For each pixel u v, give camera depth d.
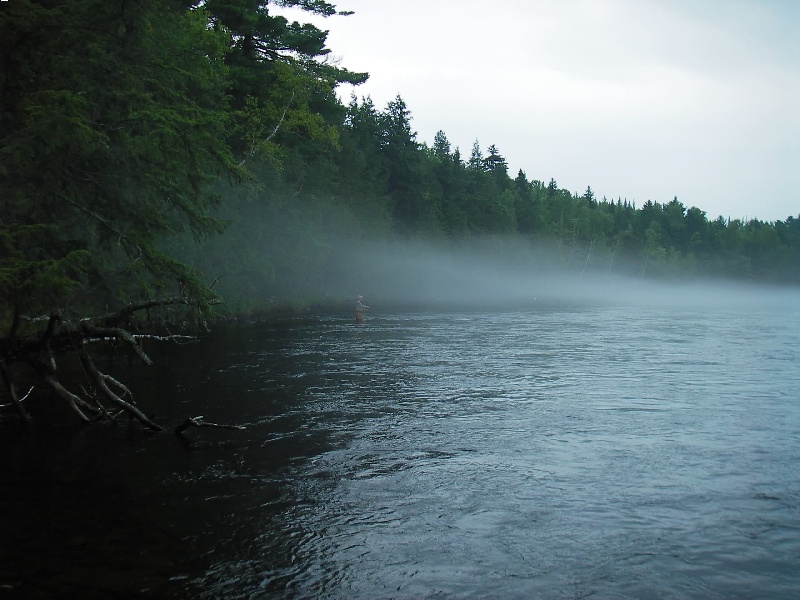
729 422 13.25
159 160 12.80
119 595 6.34
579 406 14.77
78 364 19.94
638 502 8.77
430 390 16.61
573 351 25.03
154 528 7.90
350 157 71.81
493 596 6.36
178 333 30.20
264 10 44.69
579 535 7.73
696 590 6.48
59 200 12.49
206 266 39.12
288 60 44.91
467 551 7.31
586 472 10.02
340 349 25.06
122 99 12.53
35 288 10.04
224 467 10.22
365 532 7.80
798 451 11.15
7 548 7.32
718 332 34.41
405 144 88.12
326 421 13.26
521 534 7.75
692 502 8.78
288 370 19.61
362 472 10.00
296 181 53.19
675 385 17.52
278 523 8.06
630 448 11.32
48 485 9.37
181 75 14.95
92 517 8.21
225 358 22.12
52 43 12.30
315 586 6.54
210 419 13.36
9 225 11.07
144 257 13.22
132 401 12.89
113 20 12.98
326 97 50.69
